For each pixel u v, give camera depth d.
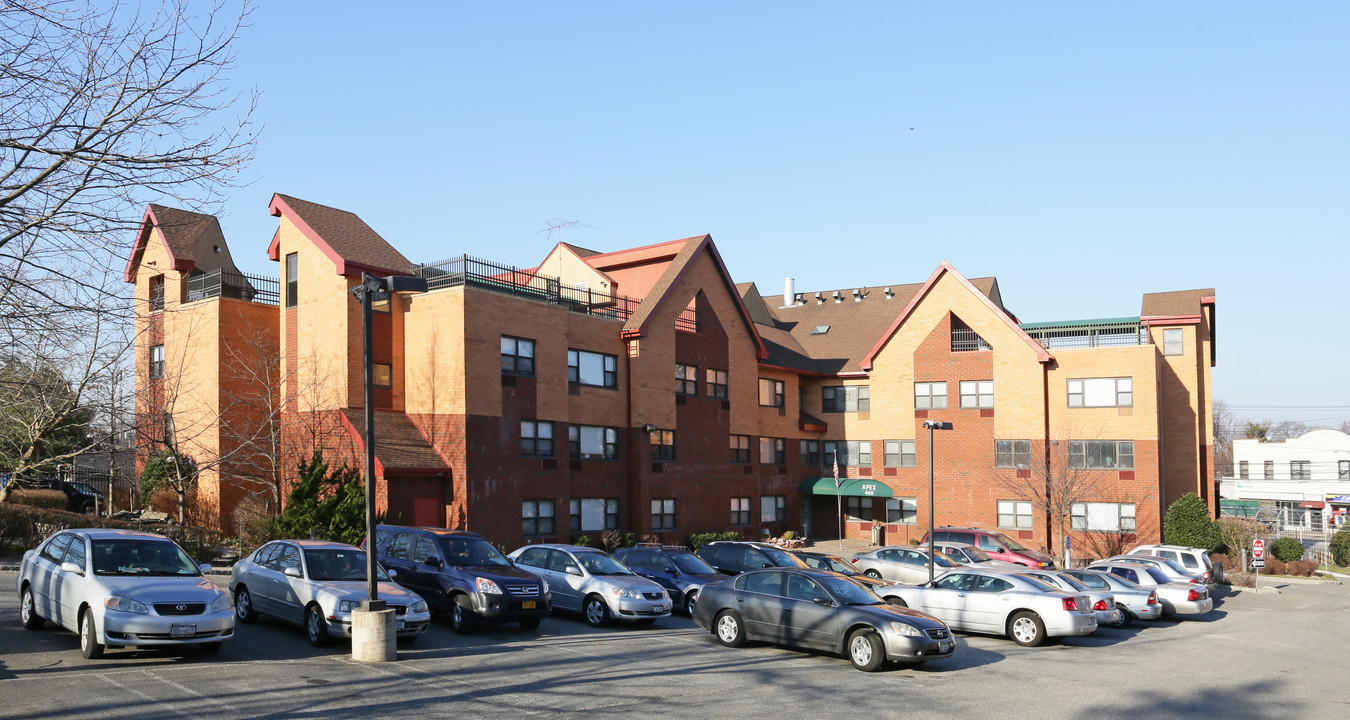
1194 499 42.00
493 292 32.25
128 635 13.36
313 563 16.86
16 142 11.72
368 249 33.69
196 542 28.95
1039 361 43.78
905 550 28.86
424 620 16.33
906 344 47.56
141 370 37.00
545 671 14.87
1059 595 20.36
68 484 36.91
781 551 25.58
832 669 16.19
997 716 12.71
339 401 31.38
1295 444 81.19
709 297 42.97
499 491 31.58
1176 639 22.44
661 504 38.91
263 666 14.09
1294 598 34.16
